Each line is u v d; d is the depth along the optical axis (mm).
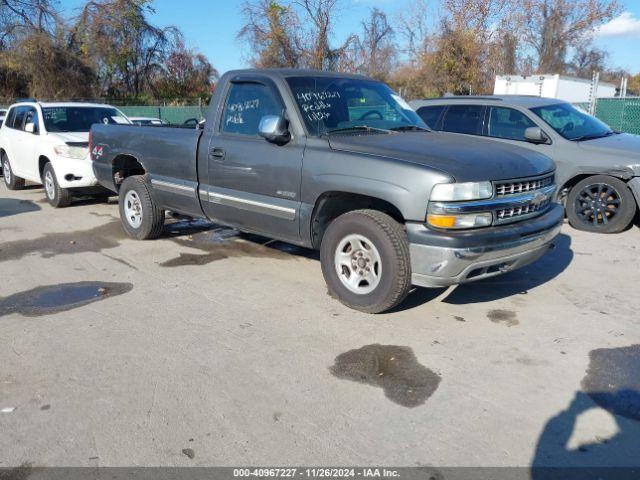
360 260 4602
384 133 5090
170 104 32719
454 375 3709
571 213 7613
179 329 4418
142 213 6809
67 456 2908
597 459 2891
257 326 4469
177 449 2963
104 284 5477
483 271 4262
